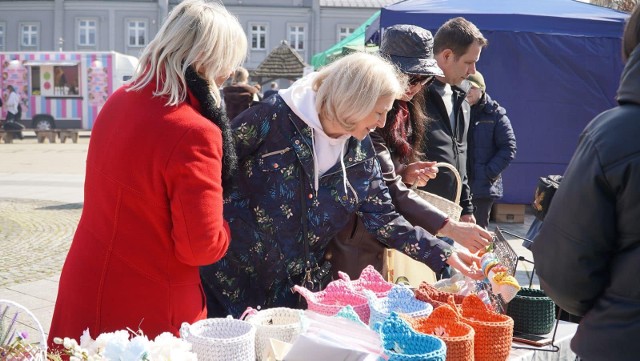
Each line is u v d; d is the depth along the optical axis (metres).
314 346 1.59
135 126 1.88
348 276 2.34
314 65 16.22
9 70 25.41
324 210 2.36
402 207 2.54
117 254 1.94
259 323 1.94
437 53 3.58
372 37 8.42
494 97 8.24
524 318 2.26
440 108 3.63
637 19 1.58
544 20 7.73
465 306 2.04
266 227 2.36
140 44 44.84
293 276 2.41
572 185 1.54
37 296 5.05
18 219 8.48
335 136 2.31
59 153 18.52
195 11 1.92
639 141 1.46
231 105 8.27
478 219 5.20
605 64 8.22
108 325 1.95
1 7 44.81
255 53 45.25
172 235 1.92
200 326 1.83
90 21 44.69
